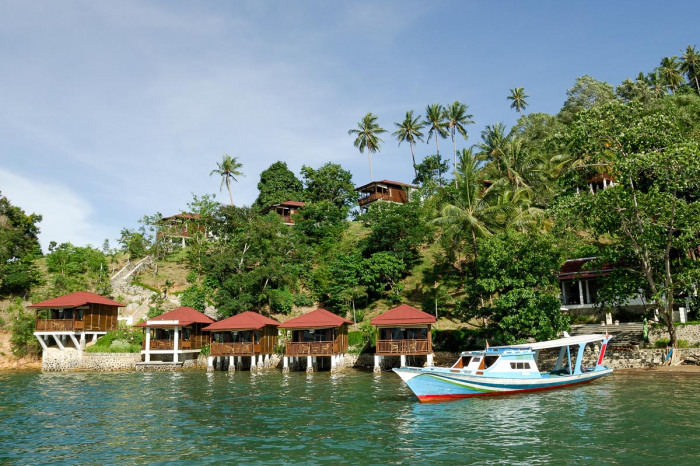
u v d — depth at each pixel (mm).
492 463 14039
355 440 17203
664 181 31125
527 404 23484
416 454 15188
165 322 45969
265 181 89938
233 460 15062
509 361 27281
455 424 19469
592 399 24000
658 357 33750
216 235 67688
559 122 73312
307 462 14664
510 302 34844
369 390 29812
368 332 45938
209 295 56688
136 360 46375
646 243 31984
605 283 37281
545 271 35625
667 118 32625
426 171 80188
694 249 38031
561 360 31359
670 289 31812
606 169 48344
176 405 25594
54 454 16234
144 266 65812
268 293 52906
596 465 13602
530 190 57875
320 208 71812
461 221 48219
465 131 78188
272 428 19516
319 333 43156
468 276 53062
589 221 33250
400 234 57062
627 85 72250
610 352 35688
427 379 24906
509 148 62344
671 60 76625
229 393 29719
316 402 25719
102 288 56906
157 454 15961
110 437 18531
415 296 54438
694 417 19062
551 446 15641
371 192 80438
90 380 37906
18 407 25641
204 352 47969
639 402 22484
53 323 46438
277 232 63406
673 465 13422
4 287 58625
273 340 47500
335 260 59250
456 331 42000
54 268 63656
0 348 49875
